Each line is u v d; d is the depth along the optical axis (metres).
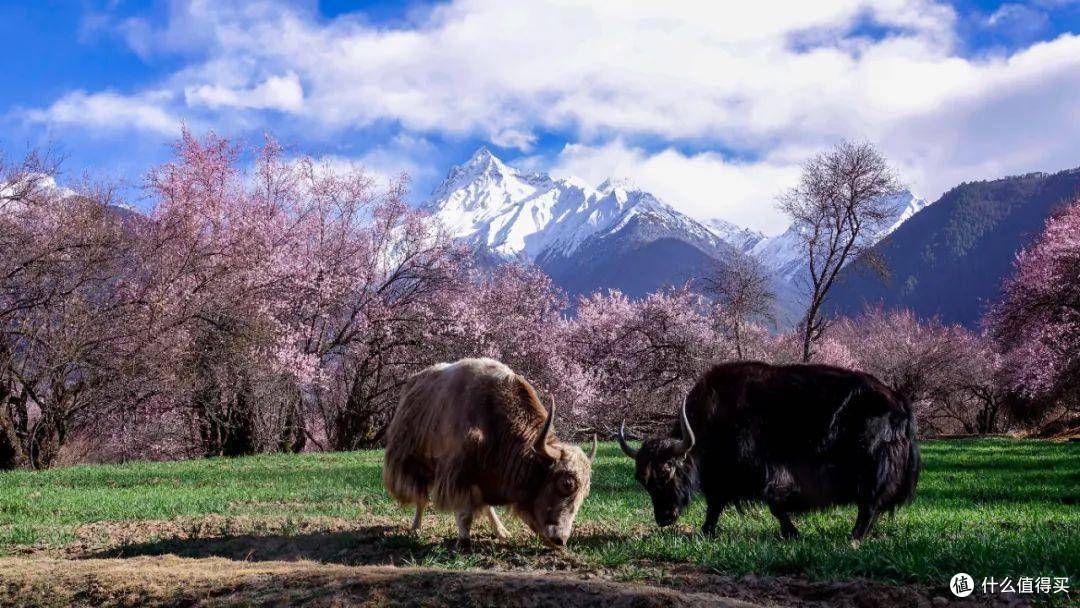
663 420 41.53
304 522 10.62
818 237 41.53
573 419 38.72
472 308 36.91
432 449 9.15
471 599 6.29
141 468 20.16
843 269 42.12
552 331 40.72
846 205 40.47
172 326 26.83
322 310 33.41
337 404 36.81
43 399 26.98
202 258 29.08
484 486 8.84
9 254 25.08
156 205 29.89
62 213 26.80
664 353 42.41
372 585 6.61
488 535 9.68
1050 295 33.25
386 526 10.15
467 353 36.25
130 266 28.48
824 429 8.91
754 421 9.06
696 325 42.25
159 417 30.41
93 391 26.34
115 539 10.09
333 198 35.56
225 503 12.89
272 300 31.31
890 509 9.04
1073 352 33.78
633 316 43.34
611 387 41.91
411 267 36.53
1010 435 43.09
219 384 28.55
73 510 12.40
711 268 42.50
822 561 7.54
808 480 8.97
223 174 31.86
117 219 28.50
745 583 7.19
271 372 29.89
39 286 25.59
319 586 6.76
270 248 31.84
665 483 8.96
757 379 9.19
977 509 11.52
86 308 26.12
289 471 18.48
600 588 6.35
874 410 8.84
